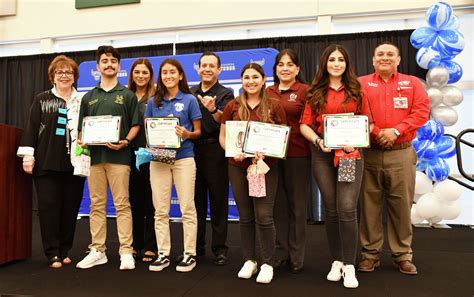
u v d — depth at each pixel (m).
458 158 3.20
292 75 2.48
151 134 2.54
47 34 5.84
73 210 2.86
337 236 2.34
